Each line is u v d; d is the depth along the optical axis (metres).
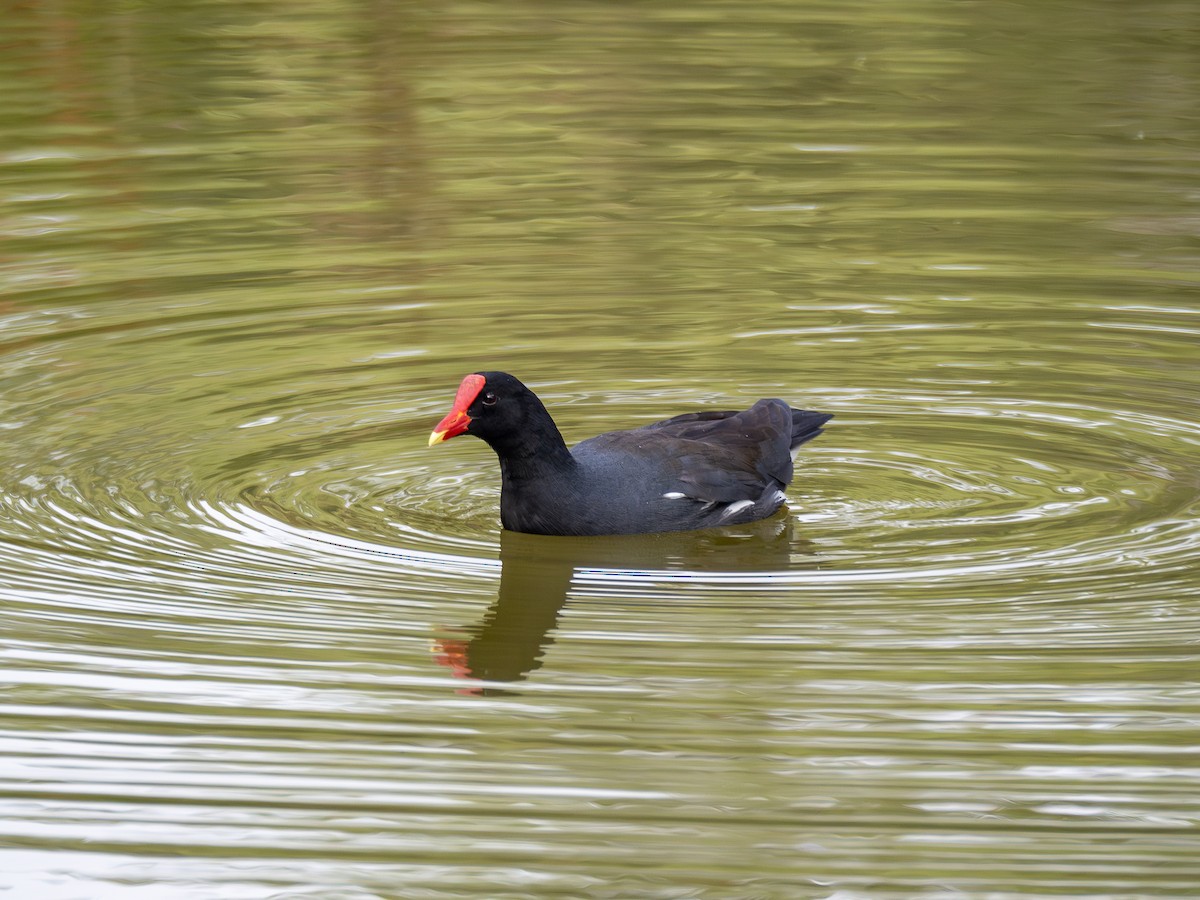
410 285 18.61
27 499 13.45
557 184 21.80
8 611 11.48
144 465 14.23
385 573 12.41
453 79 25.94
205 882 8.77
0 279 18.39
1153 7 29.70
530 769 9.72
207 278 18.69
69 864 8.95
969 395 15.97
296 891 8.76
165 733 10.05
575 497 13.16
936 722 10.12
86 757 9.81
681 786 9.55
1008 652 10.99
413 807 9.38
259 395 15.80
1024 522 13.28
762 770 9.63
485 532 13.30
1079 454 14.67
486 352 16.88
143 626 11.35
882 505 13.80
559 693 10.56
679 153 22.86
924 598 11.90
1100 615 11.52
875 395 15.99
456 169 22.33
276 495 13.77
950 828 9.14
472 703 10.40
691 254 19.56
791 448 14.12
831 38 28.12
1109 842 9.01
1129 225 20.12
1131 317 17.69
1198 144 22.69
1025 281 18.64
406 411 15.57
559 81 25.86
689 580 12.36
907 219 20.48
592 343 17.16
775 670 10.79
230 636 11.25
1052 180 21.58
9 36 27.55
